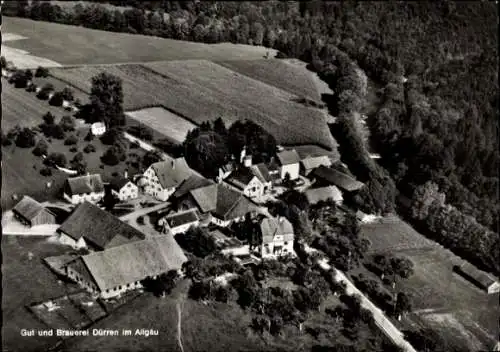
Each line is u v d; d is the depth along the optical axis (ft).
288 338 419.95
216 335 409.28
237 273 466.70
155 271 444.55
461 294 511.40
